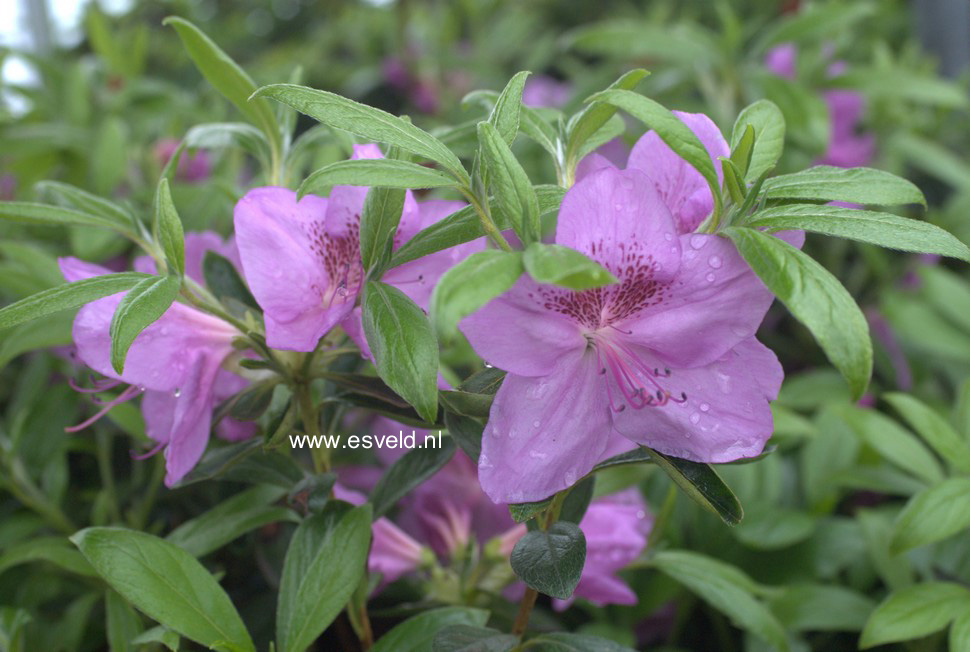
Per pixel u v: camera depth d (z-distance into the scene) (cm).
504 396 30
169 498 46
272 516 38
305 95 30
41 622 44
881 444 45
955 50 97
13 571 47
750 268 30
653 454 31
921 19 99
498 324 29
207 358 35
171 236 33
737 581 42
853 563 48
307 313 32
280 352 35
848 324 27
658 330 31
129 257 56
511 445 30
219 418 35
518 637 35
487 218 31
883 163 79
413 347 30
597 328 31
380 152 34
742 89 73
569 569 31
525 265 27
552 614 48
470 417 33
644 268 30
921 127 85
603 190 29
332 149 50
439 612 36
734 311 30
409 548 41
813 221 29
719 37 75
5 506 49
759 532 47
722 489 30
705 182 32
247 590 44
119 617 38
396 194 32
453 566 42
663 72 80
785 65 78
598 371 31
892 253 73
